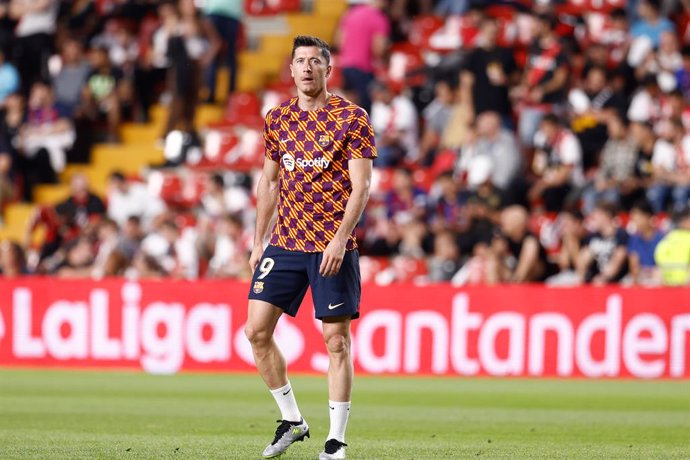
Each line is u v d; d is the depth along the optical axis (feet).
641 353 148.77
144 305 158.71
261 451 78.13
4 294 162.61
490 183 175.83
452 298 152.46
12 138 211.00
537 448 83.05
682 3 207.72
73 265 176.35
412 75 206.49
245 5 241.14
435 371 152.66
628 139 176.14
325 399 123.65
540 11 197.16
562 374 150.20
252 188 195.93
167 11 224.74
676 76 195.00
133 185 195.11
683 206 172.76
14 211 209.05
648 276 157.99
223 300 156.66
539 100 189.47
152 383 141.69
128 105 226.99
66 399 122.11
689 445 86.58
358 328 155.33
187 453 76.69
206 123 213.46
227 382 143.84
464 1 218.18
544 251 157.99
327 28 238.48
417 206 175.22
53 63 229.86
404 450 80.53
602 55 192.75
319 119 71.97
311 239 72.33
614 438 91.20
